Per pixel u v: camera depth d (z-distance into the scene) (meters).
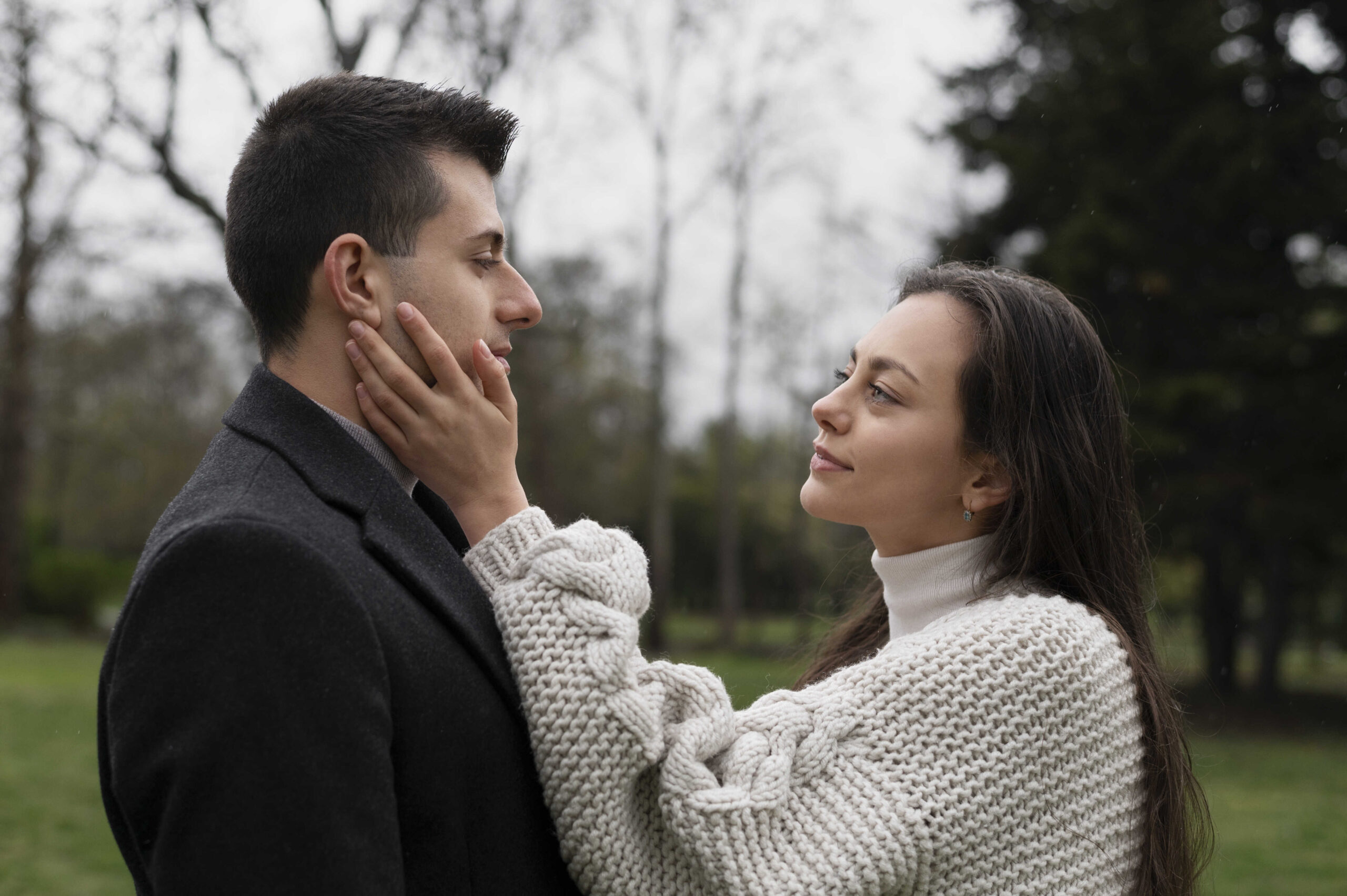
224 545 1.05
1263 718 12.72
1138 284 11.52
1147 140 11.90
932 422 1.53
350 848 0.99
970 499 1.55
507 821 1.22
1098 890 1.36
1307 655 24.30
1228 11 12.26
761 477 24.42
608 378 20.27
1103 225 11.27
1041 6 13.15
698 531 24.78
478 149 1.41
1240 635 20.20
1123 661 1.46
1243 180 11.40
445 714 1.17
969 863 1.29
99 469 20.06
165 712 1.01
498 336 1.45
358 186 1.32
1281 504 11.74
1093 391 1.59
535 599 1.29
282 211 1.33
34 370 16.66
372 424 1.37
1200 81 11.55
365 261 1.32
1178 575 17.70
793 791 1.29
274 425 1.28
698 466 26.56
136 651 1.04
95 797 6.16
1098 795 1.37
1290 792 7.91
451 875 1.15
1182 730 1.55
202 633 1.03
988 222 12.97
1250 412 11.93
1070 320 1.61
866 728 1.32
